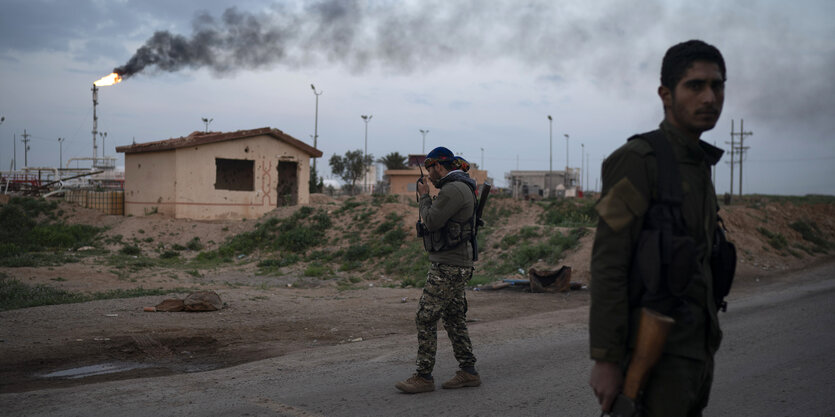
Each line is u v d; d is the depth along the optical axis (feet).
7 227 66.95
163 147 72.79
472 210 15.33
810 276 48.83
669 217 6.26
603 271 6.30
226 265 55.93
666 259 6.11
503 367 18.40
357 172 192.34
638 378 6.11
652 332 6.00
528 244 50.98
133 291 32.76
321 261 56.18
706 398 6.91
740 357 20.07
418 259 52.01
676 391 6.19
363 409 13.98
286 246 60.34
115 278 40.14
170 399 14.53
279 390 15.55
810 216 79.66
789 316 28.30
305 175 86.12
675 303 6.27
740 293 38.34
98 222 72.08
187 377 16.85
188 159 73.26
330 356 19.79
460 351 15.98
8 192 105.91
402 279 48.14
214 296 28.99
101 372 17.67
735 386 16.78
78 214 74.28
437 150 15.31
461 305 15.74
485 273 47.57
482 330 25.00
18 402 14.07
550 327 25.68
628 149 6.47
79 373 17.49
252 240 62.75
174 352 20.43
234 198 77.36
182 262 56.34
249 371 17.66
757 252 59.98
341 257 56.54
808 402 15.33
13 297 29.73
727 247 6.81
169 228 68.08
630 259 6.36
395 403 14.49
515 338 23.24
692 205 6.43
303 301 32.53
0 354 19.19
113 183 120.57
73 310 26.81
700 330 6.42
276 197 81.71
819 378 17.53
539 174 237.04
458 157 15.61
